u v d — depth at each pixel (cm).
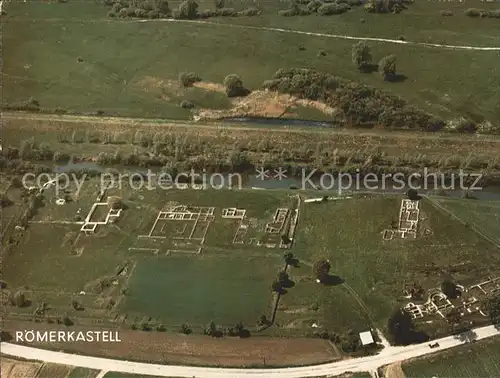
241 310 13362
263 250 14675
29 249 15250
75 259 14900
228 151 17775
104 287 14150
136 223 15700
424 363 12019
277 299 13500
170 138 18262
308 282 13800
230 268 14312
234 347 12681
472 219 15012
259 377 12069
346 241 14725
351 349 12406
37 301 13950
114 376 12250
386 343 12475
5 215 16262
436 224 14938
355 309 13150
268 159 17238
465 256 14100
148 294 13888
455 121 18362
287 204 15912
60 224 15862
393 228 14938
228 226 15375
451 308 12950
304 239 14888
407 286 13525
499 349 12144
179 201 16262
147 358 12588
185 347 12750
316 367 12169
